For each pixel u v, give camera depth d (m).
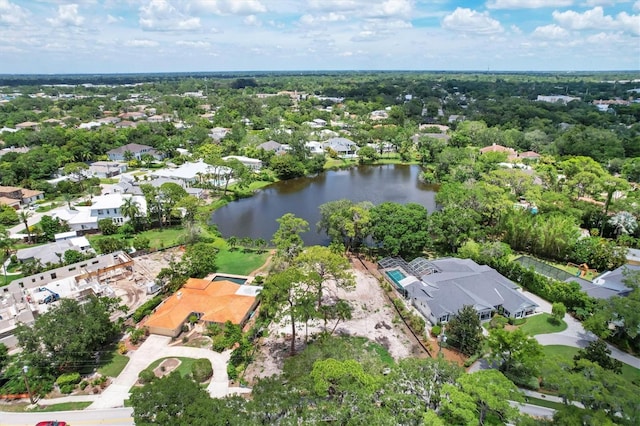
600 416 35.31
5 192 117.00
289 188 143.12
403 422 35.91
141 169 159.50
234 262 84.88
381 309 67.81
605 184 108.31
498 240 91.31
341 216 86.38
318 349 44.75
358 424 34.25
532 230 85.50
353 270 80.75
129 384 51.12
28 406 47.66
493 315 65.25
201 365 51.66
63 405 47.69
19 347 58.12
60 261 79.50
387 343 58.91
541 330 61.12
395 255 84.81
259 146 175.12
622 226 90.50
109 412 46.62
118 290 73.38
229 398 38.38
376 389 38.44
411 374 40.94
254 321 64.00
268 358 55.91
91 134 177.75
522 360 47.97
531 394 48.56
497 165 143.25
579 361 42.31
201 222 102.50
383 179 154.62
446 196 107.81
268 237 100.00
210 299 66.25
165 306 65.94
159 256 87.62
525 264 81.00
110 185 136.38
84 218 102.38
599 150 159.62
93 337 53.22
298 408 36.81
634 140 162.62
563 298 66.69
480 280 69.44
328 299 70.00
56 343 50.62
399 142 190.75
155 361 55.12
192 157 170.75
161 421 34.50
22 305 65.50
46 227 95.12
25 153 151.88
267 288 54.12
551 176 116.56
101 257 79.88
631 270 64.38
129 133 189.75
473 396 37.53
